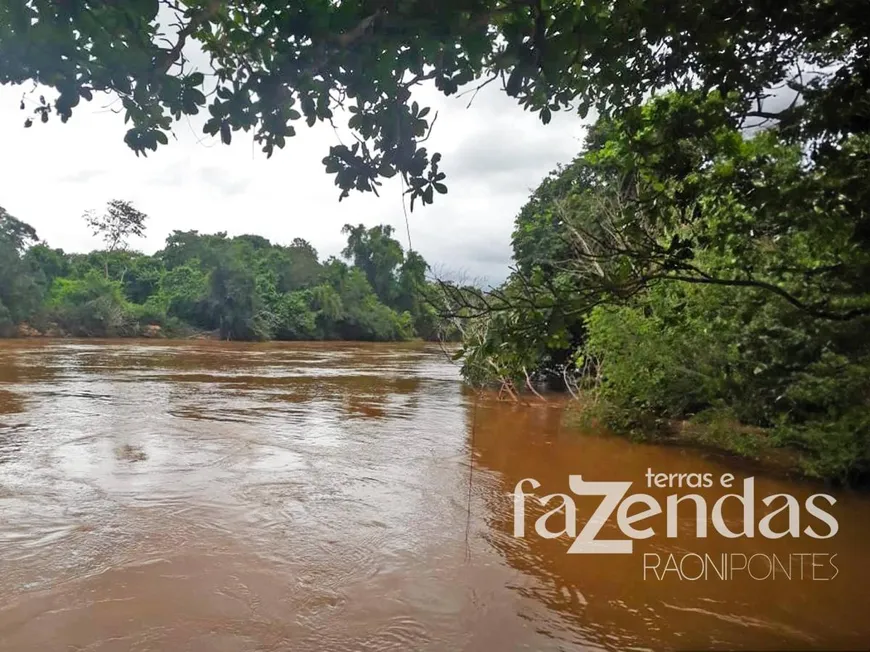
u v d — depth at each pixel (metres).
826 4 3.11
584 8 2.68
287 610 4.05
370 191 2.85
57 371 18.19
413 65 2.56
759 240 5.84
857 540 5.51
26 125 2.45
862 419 6.40
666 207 4.49
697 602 4.31
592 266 7.41
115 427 9.77
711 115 3.95
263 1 2.31
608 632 3.88
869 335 4.97
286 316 47.91
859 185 3.79
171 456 8.02
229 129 2.56
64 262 46.41
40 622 3.83
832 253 5.10
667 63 3.57
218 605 4.09
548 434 10.12
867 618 4.11
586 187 16.48
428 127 2.79
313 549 5.08
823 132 3.80
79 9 2.06
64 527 5.42
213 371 19.88
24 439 8.78
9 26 2.09
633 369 9.23
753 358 7.61
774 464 8.05
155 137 2.62
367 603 4.17
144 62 2.25
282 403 13.08
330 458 8.23
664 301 8.52
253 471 7.42
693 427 10.18
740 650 3.69
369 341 53.38
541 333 3.72
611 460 8.30
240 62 2.52
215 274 44.06
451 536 5.47
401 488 6.91
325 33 2.25
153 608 4.03
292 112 2.60
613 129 5.07
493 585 4.51
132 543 5.09
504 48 2.76
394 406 13.21
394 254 62.78
